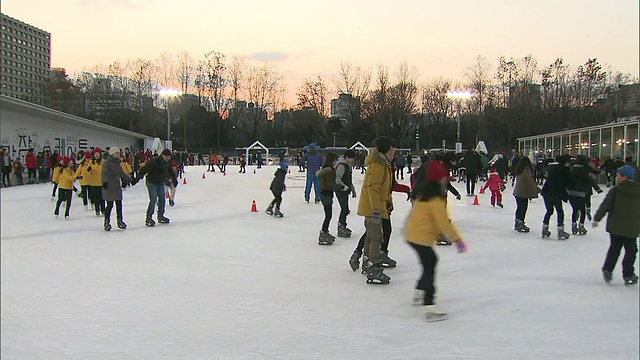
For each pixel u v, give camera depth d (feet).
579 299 17.94
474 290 19.07
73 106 201.05
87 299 17.53
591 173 32.01
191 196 56.80
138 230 33.01
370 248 19.92
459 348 13.46
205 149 232.53
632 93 176.96
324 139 237.04
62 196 38.11
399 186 22.26
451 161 27.02
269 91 254.47
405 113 218.38
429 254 16.11
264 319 15.66
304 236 31.01
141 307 16.72
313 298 17.92
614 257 19.97
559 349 13.41
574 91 182.39
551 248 27.12
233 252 26.05
